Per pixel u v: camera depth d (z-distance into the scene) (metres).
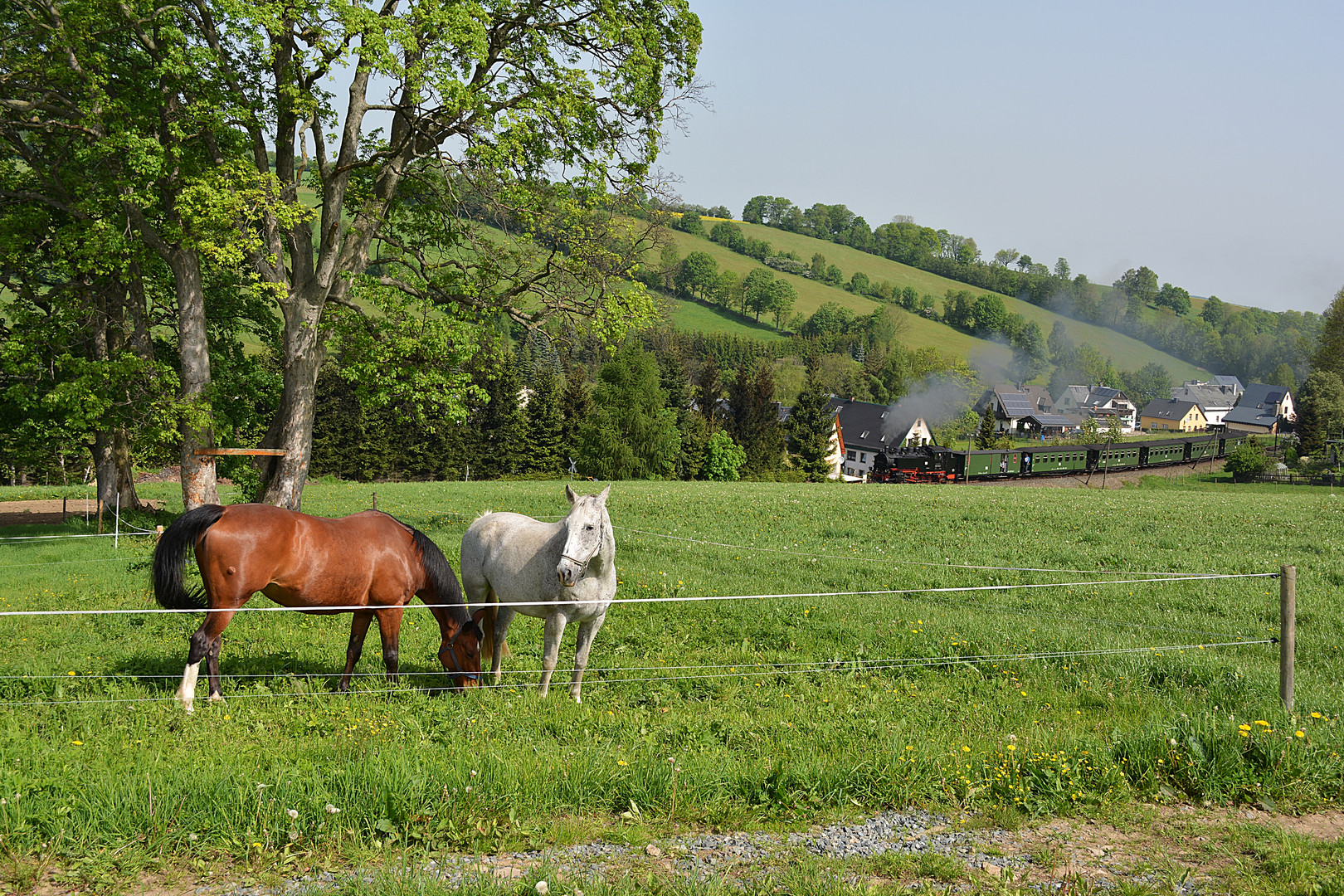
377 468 77.69
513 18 18.53
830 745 6.77
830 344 164.62
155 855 4.71
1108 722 7.48
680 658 10.18
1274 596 13.46
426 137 18.53
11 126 18.73
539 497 36.66
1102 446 77.56
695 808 5.46
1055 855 5.01
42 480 61.81
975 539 21.75
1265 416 142.75
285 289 16.59
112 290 22.98
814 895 4.39
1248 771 6.08
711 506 31.00
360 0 16.53
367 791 5.27
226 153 17.34
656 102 19.55
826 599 13.79
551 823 5.22
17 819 4.77
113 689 7.97
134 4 16.22
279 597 8.10
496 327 21.19
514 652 10.48
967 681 9.12
